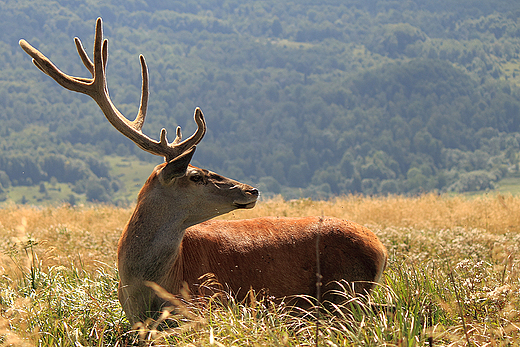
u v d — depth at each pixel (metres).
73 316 8.29
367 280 8.74
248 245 8.73
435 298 8.13
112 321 8.32
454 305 7.82
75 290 9.25
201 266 8.40
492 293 7.57
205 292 8.23
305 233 8.89
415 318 7.22
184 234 8.64
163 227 7.96
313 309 8.62
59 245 14.30
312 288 8.69
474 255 12.06
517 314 7.32
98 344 7.54
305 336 7.04
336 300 8.59
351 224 9.14
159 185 8.08
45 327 7.87
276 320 7.47
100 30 8.62
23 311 7.95
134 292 7.92
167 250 7.94
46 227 18.55
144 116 9.41
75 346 7.41
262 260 8.63
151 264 7.85
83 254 13.26
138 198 8.26
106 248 14.45
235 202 8.30
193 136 8.72
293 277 8.64
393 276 9.30
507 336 6.77
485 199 25.45
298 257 8.70
